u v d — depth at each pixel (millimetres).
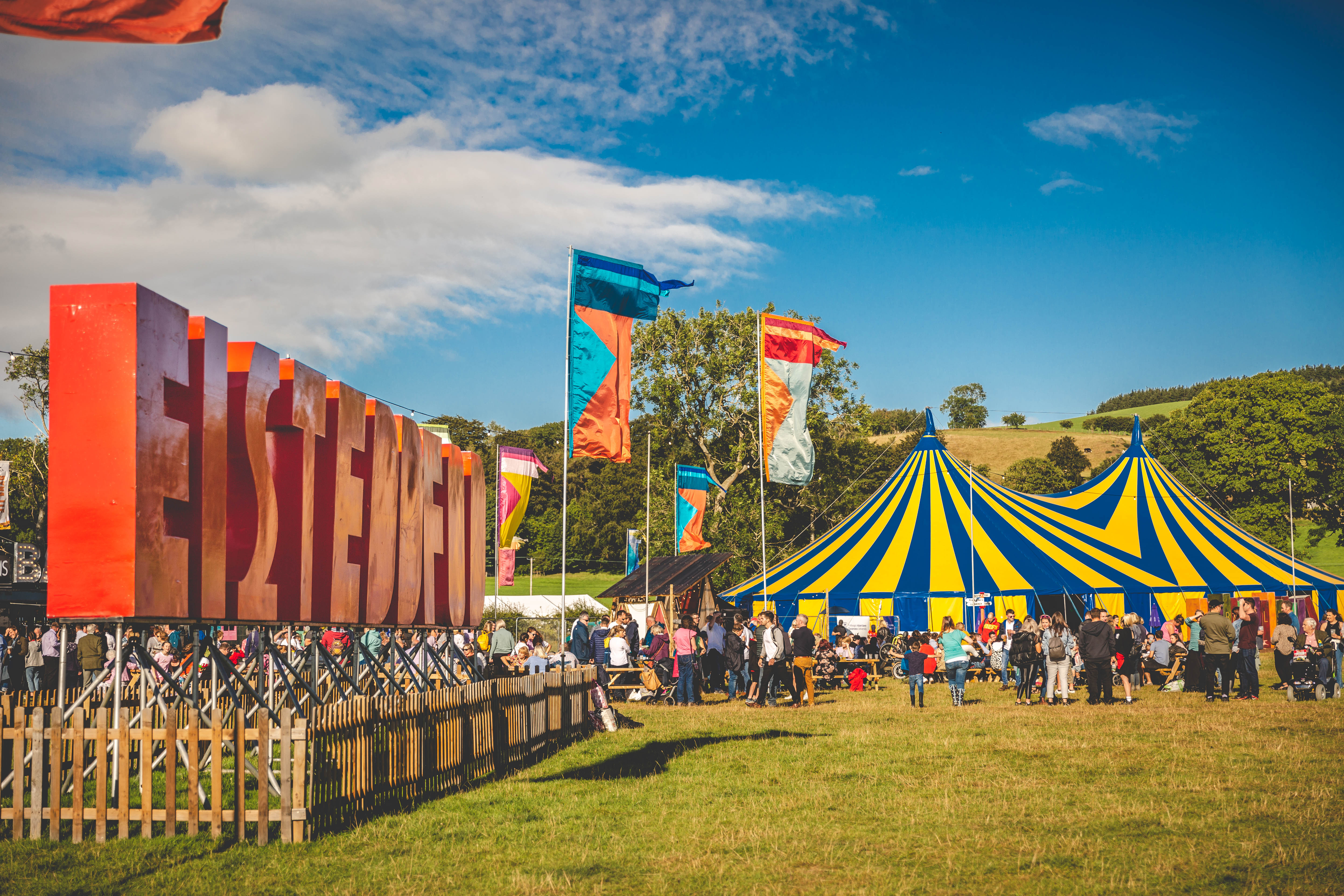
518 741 10711
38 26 5223
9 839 7078
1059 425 120000
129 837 7078
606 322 13453
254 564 8555
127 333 7160
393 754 8086
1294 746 10555
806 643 16922
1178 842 6691
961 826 7391
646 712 16422
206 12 5332
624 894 5809
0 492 29328
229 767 9977
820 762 10516
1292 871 5918
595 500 67000
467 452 14555
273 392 8969
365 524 10547
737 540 39906
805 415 18562
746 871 6270
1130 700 16047
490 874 6262
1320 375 108062
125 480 7105
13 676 18469
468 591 14312
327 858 6574
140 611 7098
